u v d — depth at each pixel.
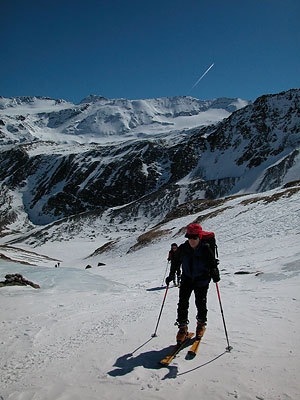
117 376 4.42
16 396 4.10
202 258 5.40
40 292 11.19
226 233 37.62
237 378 4.13
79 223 156.00
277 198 44.47
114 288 13.35
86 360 5.04
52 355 5.42
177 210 90.81
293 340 5.22
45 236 144.50
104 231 150.38
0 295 10.31
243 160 195.12
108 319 7.37
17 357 5.47
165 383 4.15
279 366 4.36
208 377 4.21
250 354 4.80
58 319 7.64
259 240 30.59
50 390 4.20
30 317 7.93
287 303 7.61
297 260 13.88
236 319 6.62
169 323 6.55
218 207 58.03
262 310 7.19
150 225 154.62
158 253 41.38
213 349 5.07
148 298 10.23
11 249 81.50
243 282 12.57
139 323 6.76
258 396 3.72
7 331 6.88
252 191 163.25
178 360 4.75
